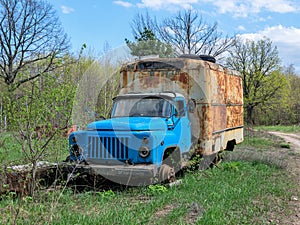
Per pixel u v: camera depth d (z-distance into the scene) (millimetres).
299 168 14227
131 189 9047
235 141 15445
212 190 8953
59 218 6371
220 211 7156
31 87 7242
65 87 7344
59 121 7484
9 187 7480
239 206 7859
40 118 7238
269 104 62375
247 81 60469
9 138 7691
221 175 11094
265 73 60062
